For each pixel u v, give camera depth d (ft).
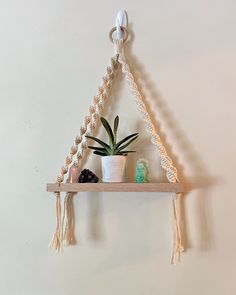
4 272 3.52
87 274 3.31
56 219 3.32
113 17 3.61
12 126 3.73
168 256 3.14
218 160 3.14
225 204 3.07
